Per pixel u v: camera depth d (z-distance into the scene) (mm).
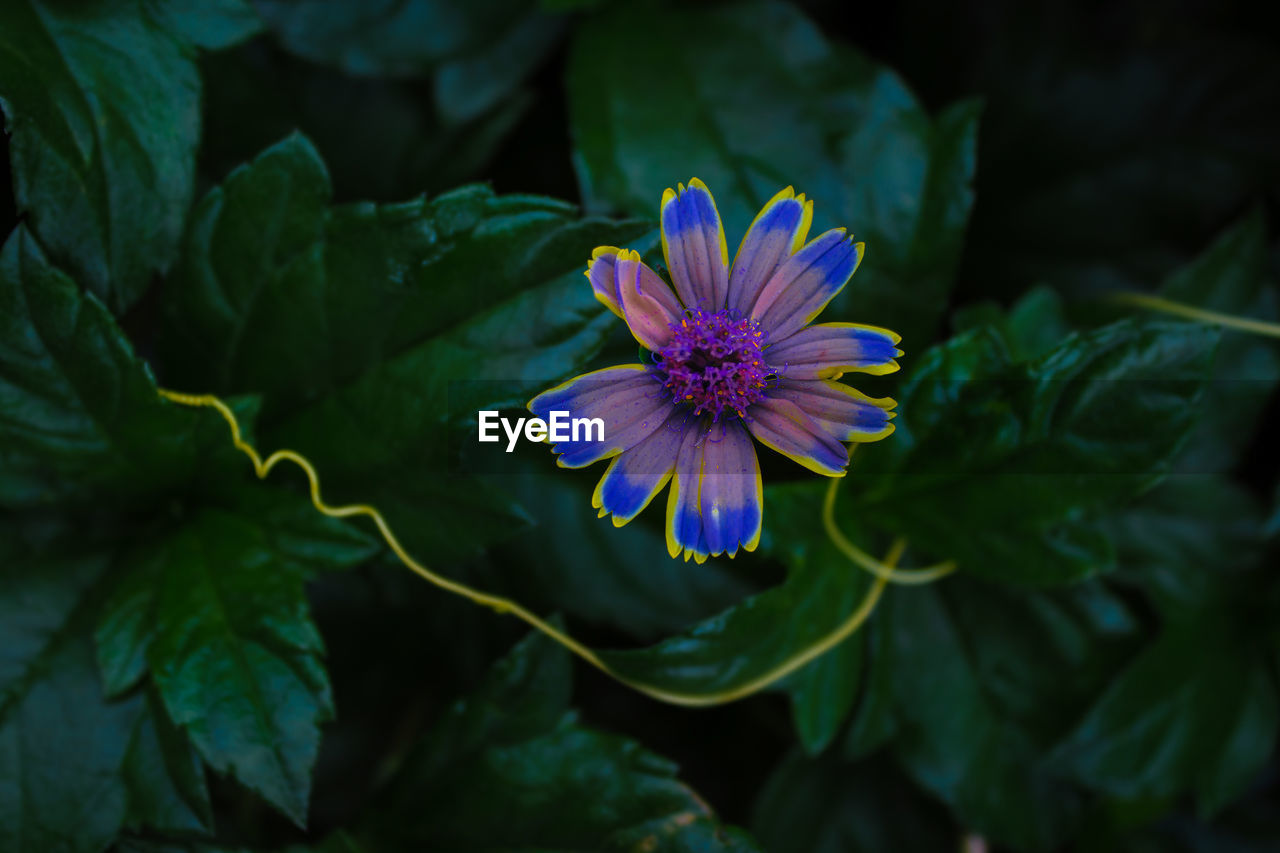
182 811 235
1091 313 267
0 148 253
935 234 253
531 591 262
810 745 244
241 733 229
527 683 244
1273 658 266
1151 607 272
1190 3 297
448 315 235
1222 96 291
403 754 276
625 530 261
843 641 249
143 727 236
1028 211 293
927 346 254
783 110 263
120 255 233
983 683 260
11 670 236
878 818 269
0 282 227
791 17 266
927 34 295
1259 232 268
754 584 261
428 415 235
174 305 240
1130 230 290
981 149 295
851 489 250
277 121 271
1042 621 261
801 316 230
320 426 240
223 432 236
